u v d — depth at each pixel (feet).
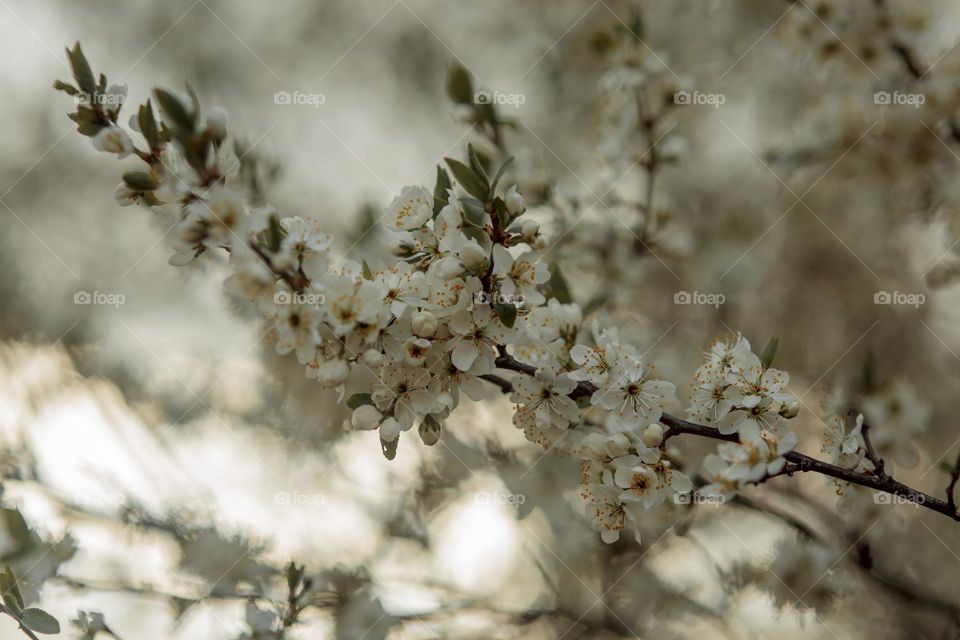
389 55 16.02
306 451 10.90
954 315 12.84
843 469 5.81
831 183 12.14
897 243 12.97
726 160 13.65
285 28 16.40
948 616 9.66
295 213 12.79
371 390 5.64
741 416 5.68
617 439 5.77
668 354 11.10
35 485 9.50
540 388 6.01
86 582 8.61
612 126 11.14
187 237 5.00
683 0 13.88
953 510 5.64
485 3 16.15
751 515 10.53
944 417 11.63
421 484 10.77
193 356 11.84
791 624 10.24
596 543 10.44
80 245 13.71
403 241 5.69
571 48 14.47
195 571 9.41
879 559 10.37
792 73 12.91
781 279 13.07
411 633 9.77
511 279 5.53
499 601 10.47
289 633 8.38
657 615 10.45
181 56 15.85
